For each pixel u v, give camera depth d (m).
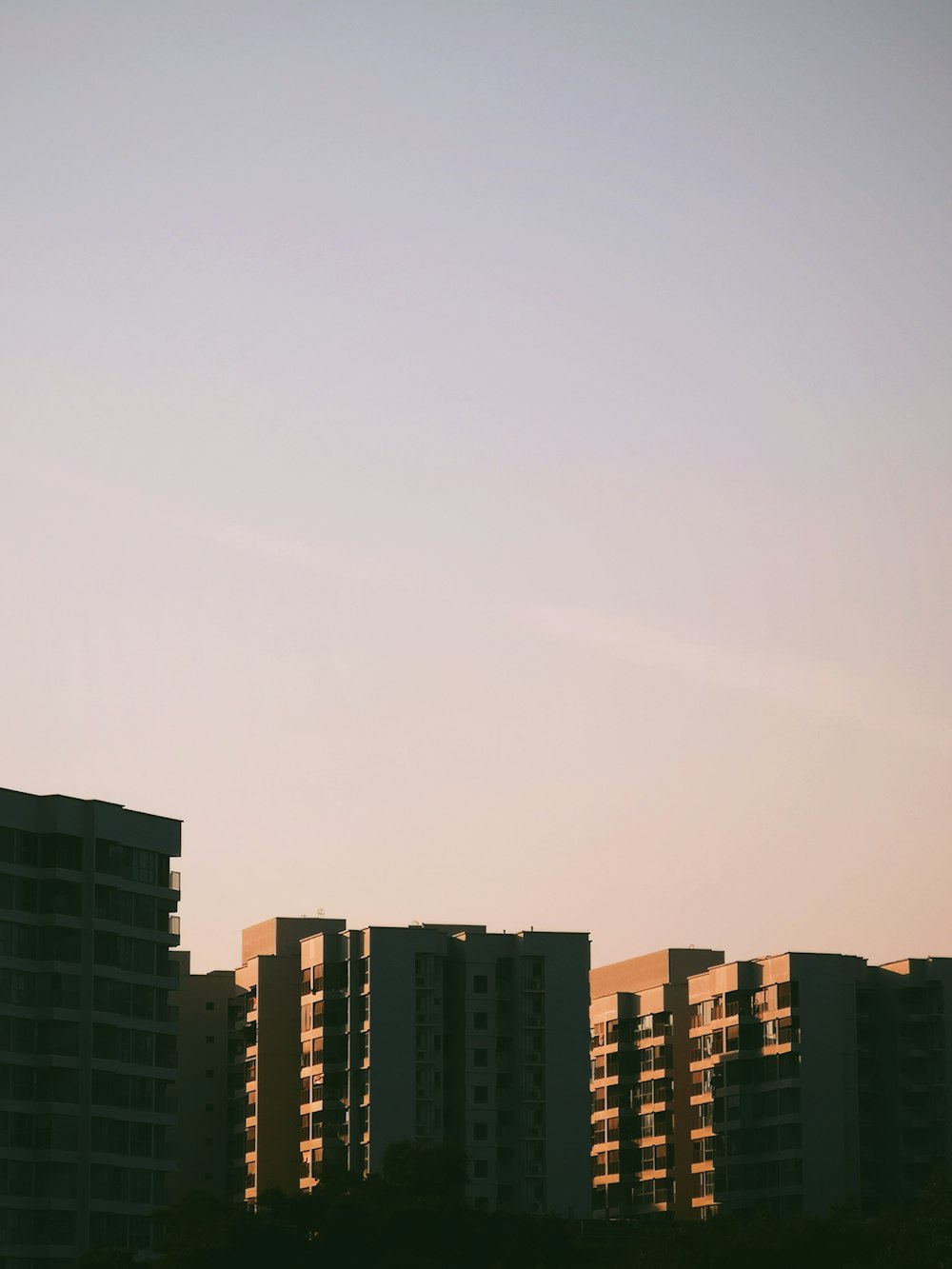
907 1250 133.88
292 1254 149.00
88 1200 162.50
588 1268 153.50
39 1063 163.75
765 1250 144.00
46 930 166.12
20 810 167.12
